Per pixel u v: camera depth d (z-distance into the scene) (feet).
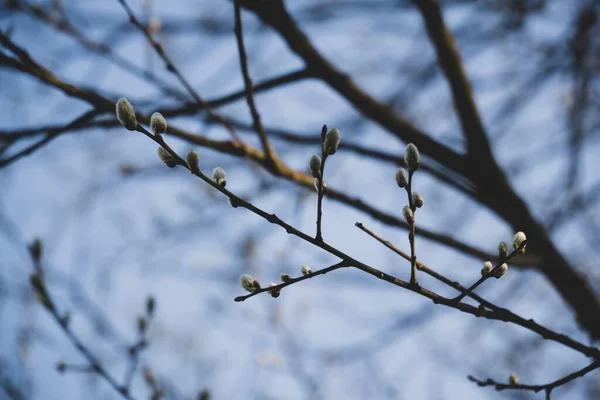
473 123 11.57
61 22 10.18
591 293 12.09
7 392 13.03
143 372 9.79
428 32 11.92
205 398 10.46
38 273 8.85
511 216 11.96
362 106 11.28
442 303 5.61
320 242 5.33
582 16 15.53
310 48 10.80
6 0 10.14
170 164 5.19
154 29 11.16
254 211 5.27
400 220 10.25
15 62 7.51
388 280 5.44
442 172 12.33
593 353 5.86
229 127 9.07
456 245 10.93
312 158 5.22
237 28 8.01
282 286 5.42
